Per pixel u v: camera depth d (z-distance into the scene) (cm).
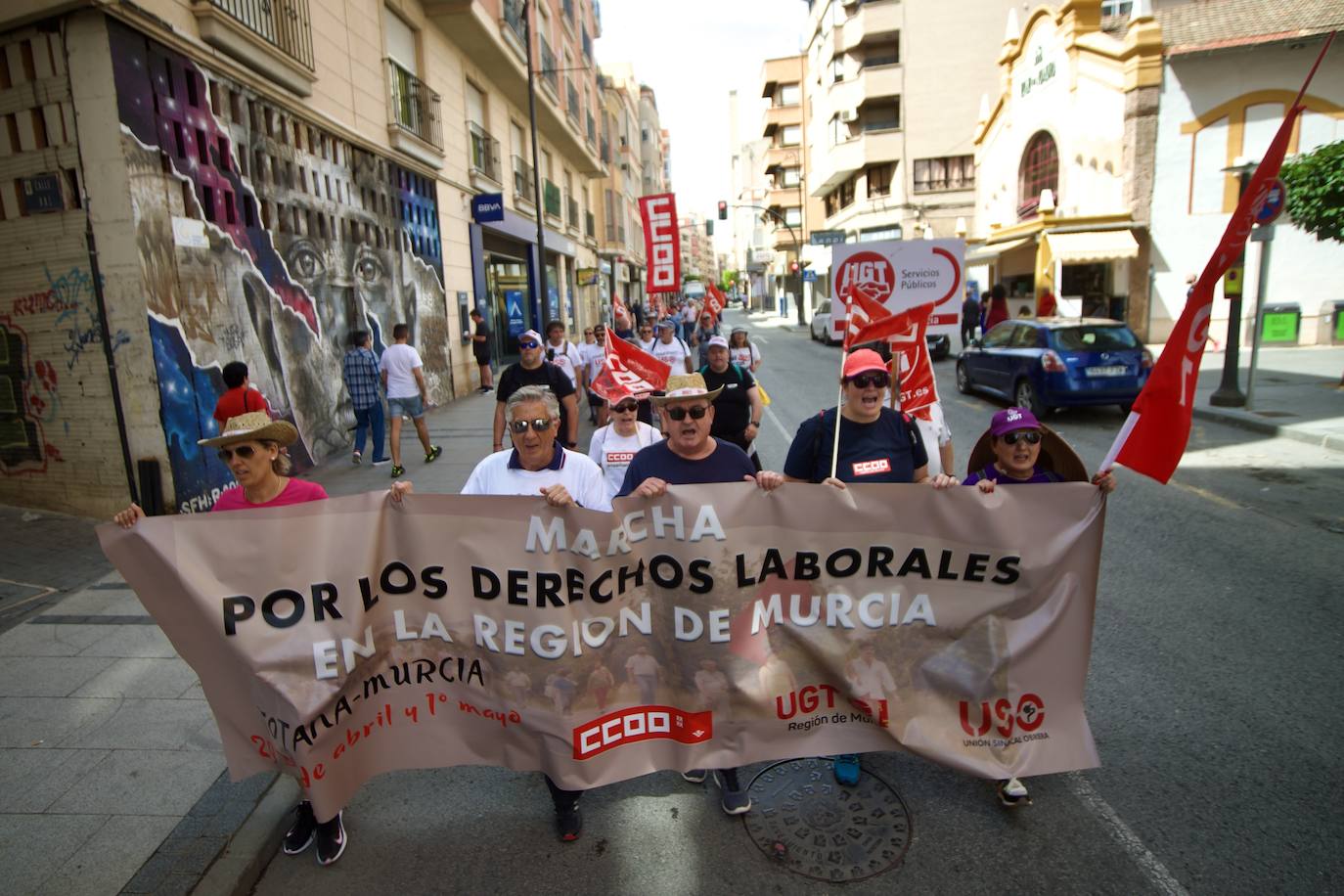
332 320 1051
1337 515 673
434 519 294
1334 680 402
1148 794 320
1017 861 287
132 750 362
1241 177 1225
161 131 715
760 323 5306
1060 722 304
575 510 294
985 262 2594
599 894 280
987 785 331
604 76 3991
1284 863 280
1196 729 364
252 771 292
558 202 2738
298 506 286
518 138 2203
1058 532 300
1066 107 2169
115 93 662
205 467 748
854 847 297
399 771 360
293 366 941
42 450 734
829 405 1439
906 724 305
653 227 1576
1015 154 2481
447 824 322
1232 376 1159
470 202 1703
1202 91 1886
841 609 304
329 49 1066
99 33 654
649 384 476
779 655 305
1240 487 769
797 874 285
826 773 345
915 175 3550
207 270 771
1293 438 966
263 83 881
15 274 709
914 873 283
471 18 1472
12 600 538
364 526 292
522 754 302
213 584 279
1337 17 1788
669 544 299
